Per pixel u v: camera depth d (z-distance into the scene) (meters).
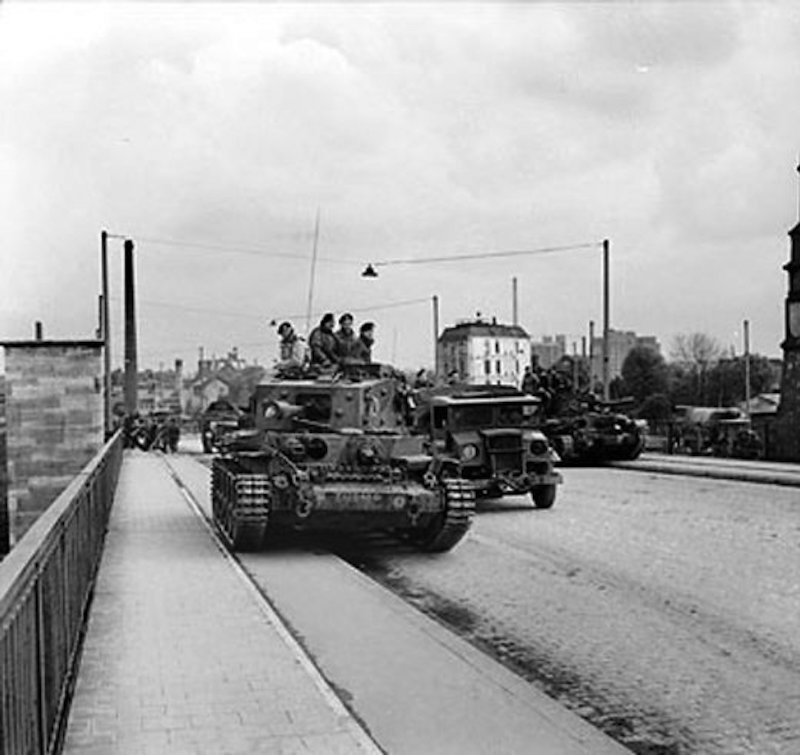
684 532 15.84
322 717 6.40
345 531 15.66
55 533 6.12
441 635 8.84
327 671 7.70
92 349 22.73
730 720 6.87
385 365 16.23
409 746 6.11
